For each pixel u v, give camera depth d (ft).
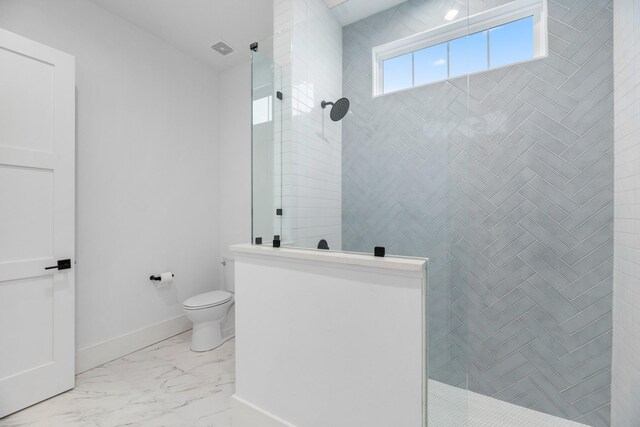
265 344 4.58
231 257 9.92
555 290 5.06
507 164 5.40
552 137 5.06
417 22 3.96
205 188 9.80
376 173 4.10
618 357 4.45
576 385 4.91
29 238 5.45
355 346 3.73
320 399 4.02
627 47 4.26
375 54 4.21
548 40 5.06
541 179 5.15
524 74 5.25
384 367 3.53
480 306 5.64
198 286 9.51
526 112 5.25
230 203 10.05
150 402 5.50
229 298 8.13
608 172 4.68
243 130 9.76
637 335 3.99
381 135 4.09
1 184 5.16
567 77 4.94
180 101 9.01
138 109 7.90
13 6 5.74
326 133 4.53
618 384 4.44
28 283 5.42
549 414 5.09
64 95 5.96
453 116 3.71
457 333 3.93
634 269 4.09
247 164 9.67
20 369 5.27
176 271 8.85
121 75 7.52
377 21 4.22
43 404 5.43
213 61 9.68
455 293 3.89
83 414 5.16
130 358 7.25
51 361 5.65
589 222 4.82
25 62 5.45
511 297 5.39
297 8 5.82
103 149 7.14
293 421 4.29
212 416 5.12
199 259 9.56
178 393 5.79
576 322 4.91
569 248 4.96
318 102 4.62
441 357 3.83
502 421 5.03
